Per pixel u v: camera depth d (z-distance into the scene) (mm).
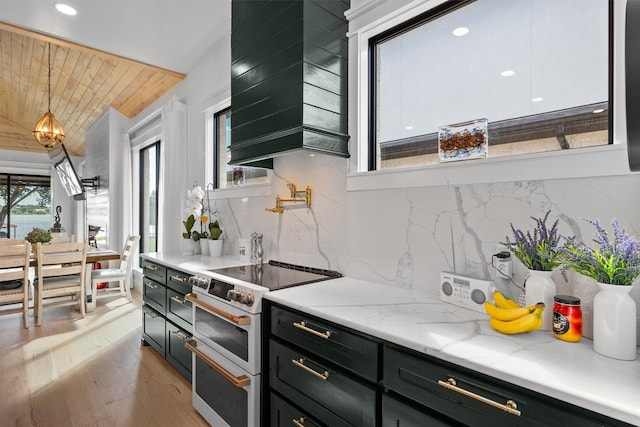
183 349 2432
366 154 2043
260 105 2125
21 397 2266
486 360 929
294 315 1530
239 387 1753
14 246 3510
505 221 1411
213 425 1952
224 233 3191
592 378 824
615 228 979
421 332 1147
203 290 2082
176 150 3719
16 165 7844
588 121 1310
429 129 1813
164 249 3787
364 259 1965
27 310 3580
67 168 5582
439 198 1628
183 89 3891
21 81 5527
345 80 2072
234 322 1720
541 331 1149
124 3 2641
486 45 1602
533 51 1456
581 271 1021
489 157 1550
